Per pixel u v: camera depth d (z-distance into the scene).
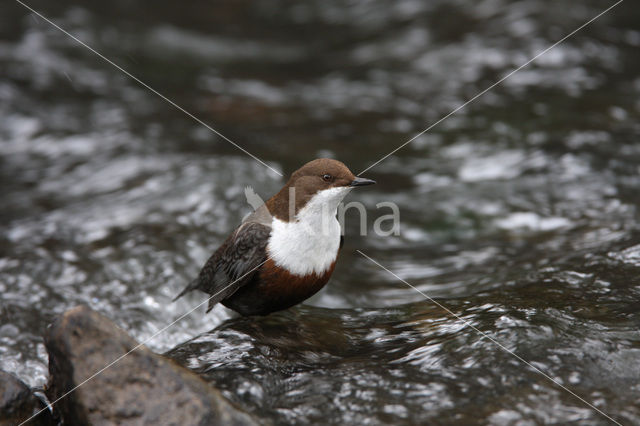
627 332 8.64
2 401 7.68
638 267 10.91
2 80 26.38
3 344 10.70
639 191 16.22
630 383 7.70
